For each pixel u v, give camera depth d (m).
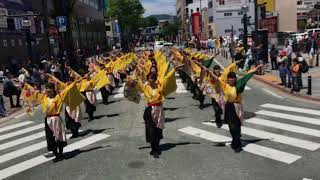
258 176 8.78
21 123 16.67
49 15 42.72
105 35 90.00
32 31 39.19
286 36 47.66
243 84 10.23
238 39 53.66
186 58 17.47
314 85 20.53
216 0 82.81
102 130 13.71
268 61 32.25
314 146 10.66
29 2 40.97
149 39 144.38
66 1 31.23
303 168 9.12
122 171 9.55
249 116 14.53
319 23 78.12
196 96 16.70
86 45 73.62
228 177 8.81
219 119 13.12
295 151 10.33
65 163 10.49
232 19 82.94
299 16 94.31
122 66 24.95
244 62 27.94
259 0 56.19
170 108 16.75
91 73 18.08
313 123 13.12
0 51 33.88
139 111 16.59
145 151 10.95
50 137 10.55
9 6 35.62
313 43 29.38
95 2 87.62
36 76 23.23
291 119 13.81
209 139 11.80
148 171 9.43
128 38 108.62
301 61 24.09
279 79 23.45
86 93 15.23
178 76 27.73
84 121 15.38
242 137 11.81
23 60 36.72
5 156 11.77
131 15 94.69
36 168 10.36
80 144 12.16
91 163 10.30
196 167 9.52
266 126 12.98
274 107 16.03
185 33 130.25
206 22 94.19
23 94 10.95
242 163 9.62
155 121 10.41
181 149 10.95
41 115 18.05
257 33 29.19
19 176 9.91
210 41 55.41
